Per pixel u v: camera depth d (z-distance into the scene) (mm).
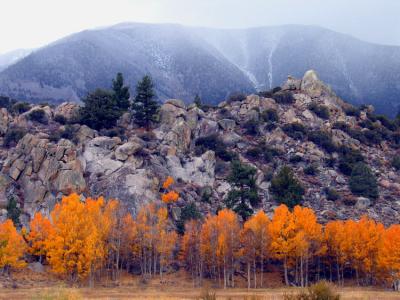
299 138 178875
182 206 126938
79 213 97688
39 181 118000
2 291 80938
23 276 95562
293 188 133000
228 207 123250
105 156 134000
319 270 111250
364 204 142375
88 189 121750
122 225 105188
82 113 159250
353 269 115812
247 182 124938
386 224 133125
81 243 94188
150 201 120938
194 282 102062
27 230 108688
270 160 163125
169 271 109062
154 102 167875
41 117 159500
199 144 165500
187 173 143125
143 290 90125
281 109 198000
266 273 112812
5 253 92812
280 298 68750
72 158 122375
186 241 105312
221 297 74500
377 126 199500
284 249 102625
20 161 122875
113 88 185750
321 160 168625
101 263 97188
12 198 109688
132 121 167500
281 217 106000
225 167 152500
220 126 177750
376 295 80500
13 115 162625
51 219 111250
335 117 198875
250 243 102812
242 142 171750
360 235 105688
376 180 156875
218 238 102125
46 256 101438
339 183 156125
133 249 105125
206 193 134125
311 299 51906
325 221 130000
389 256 97000
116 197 119562
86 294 80750
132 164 130750
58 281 95500
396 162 172750
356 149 178125
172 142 155000
